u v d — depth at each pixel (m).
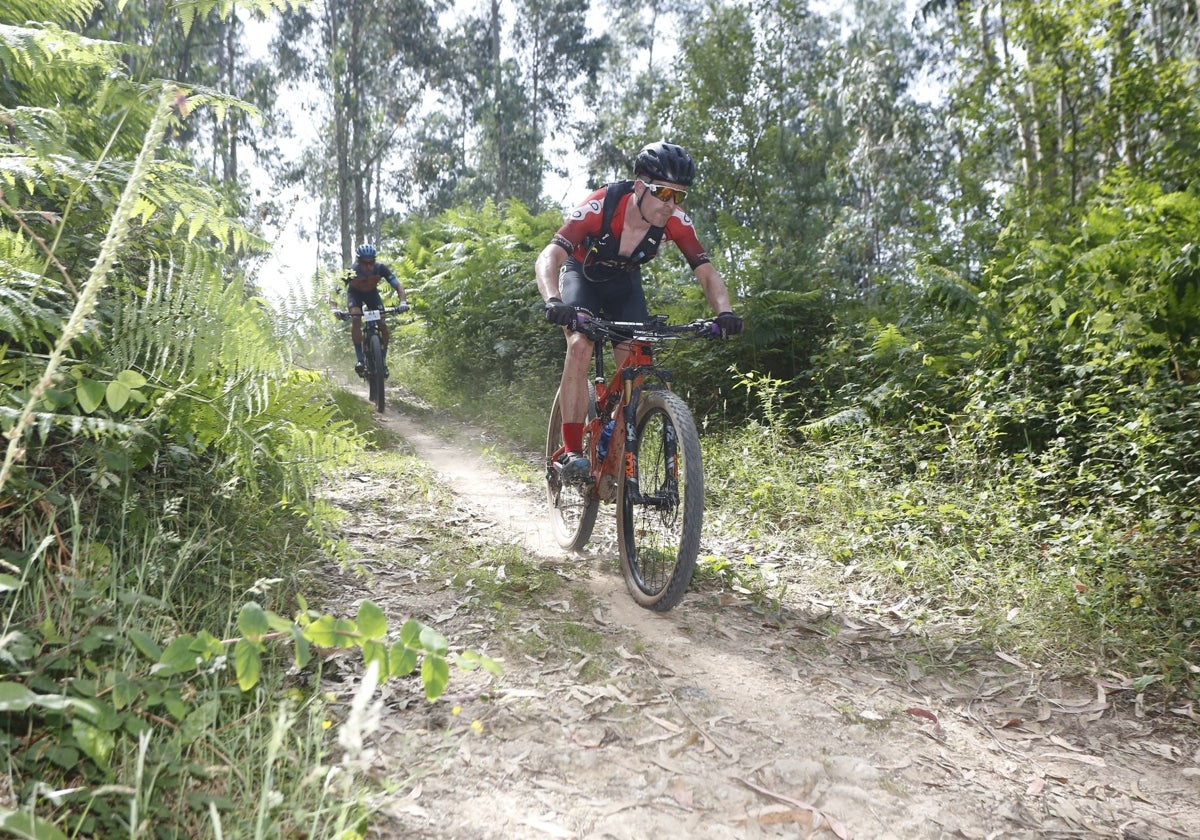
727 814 2.02
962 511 4.49
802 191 16.05
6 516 2.21
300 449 2.71
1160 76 10.84
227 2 2.64
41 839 1.20
